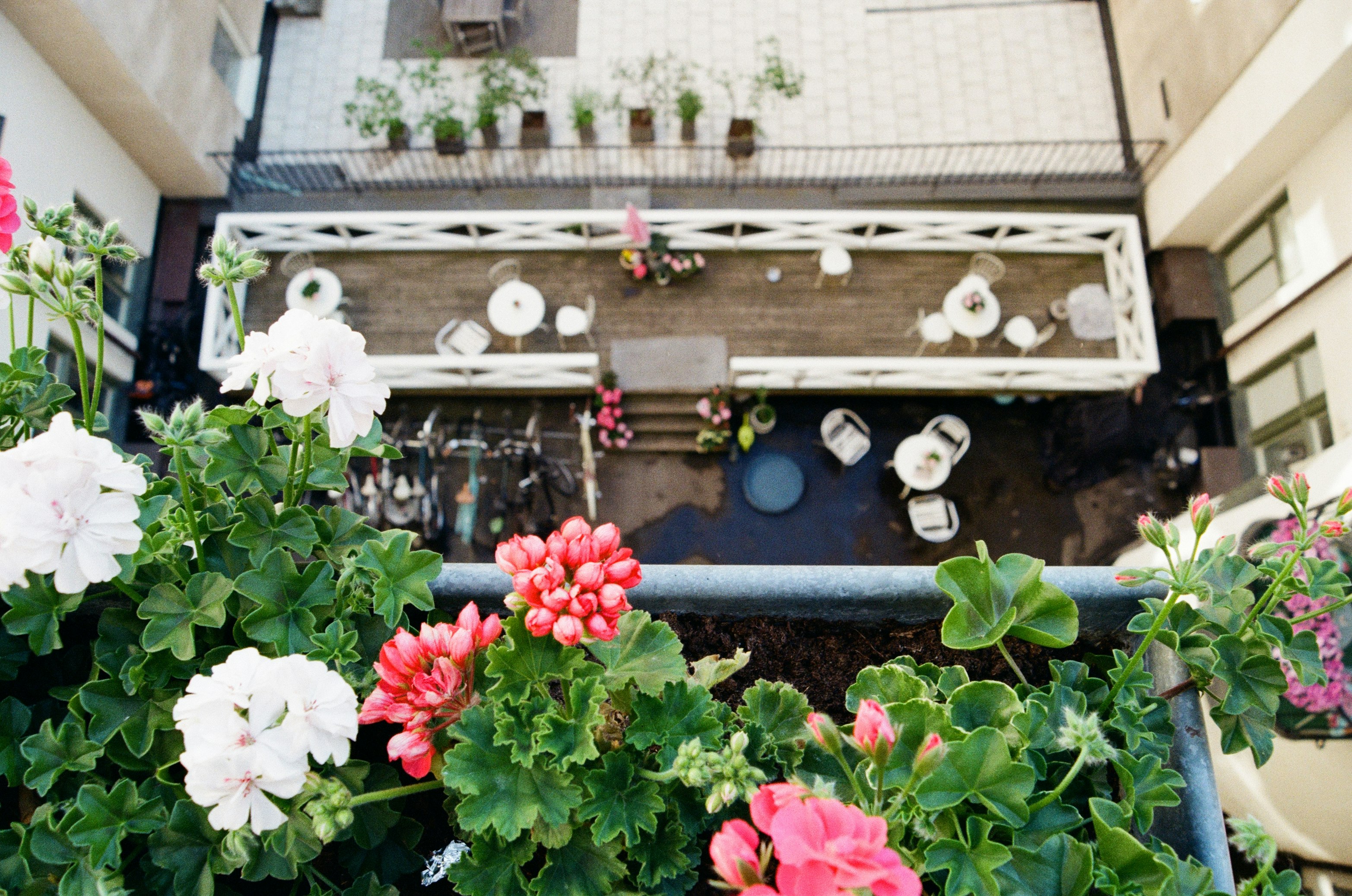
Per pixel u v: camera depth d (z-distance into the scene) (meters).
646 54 10.09
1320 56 6.89
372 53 10.15
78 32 7.04
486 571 1.99
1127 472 8.89
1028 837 1.50
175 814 1.55
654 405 8.80
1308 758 3.97
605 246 8.70
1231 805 4.42
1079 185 9.53
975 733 1.41
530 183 9.55
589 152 9.79
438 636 1.44
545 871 1.55
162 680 1.67
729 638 2.14
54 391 1.77
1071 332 8.68
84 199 7.99
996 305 8.47
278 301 8.58
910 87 10.03
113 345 8.29
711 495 8.81
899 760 1.49
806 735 1.67
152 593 1.65
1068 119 9.98
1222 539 1.82
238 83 9.89
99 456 1.36
